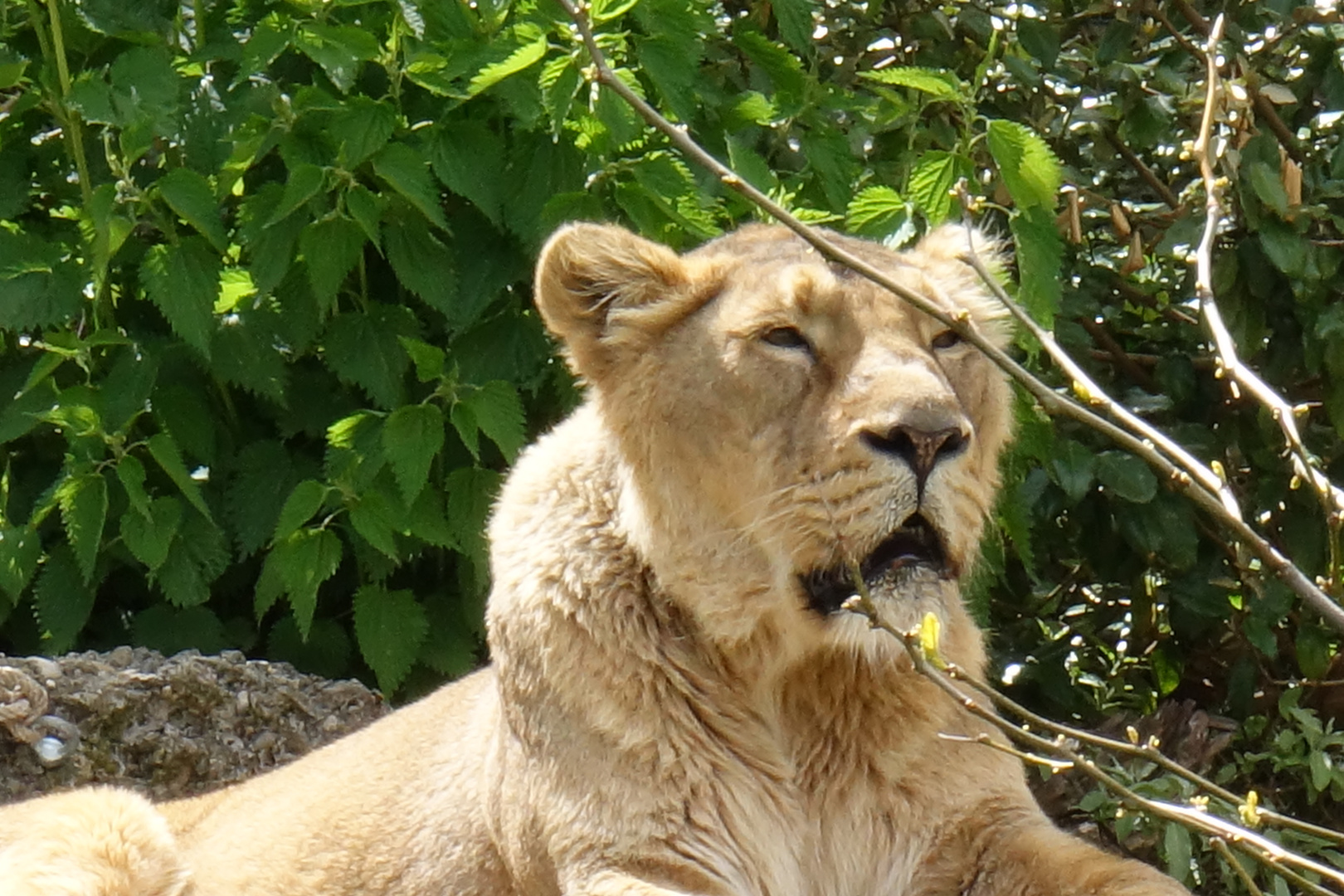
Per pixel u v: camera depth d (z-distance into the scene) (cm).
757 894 675
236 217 1016
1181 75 1088
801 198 1012
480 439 999
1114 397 1099
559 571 686
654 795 664
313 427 1009
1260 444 1092
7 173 1027
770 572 656
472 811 732
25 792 912
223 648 1007
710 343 664
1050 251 903
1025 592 1133
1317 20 1078
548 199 952
